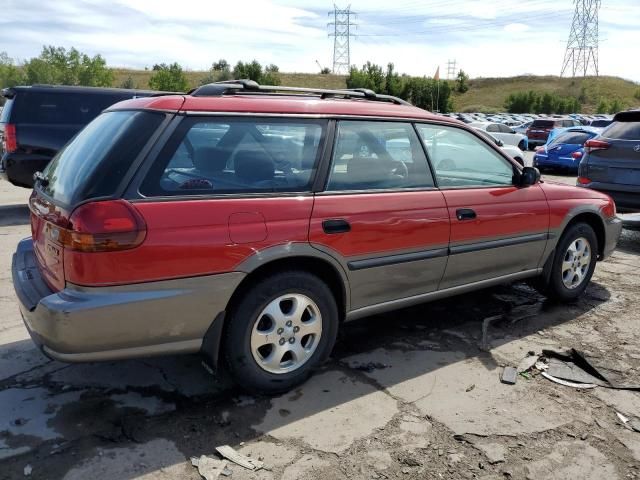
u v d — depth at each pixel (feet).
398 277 12.00
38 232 10.43
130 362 12.01
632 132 23.36
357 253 11.16
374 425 9.88
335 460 8.87
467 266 13.28
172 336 9.43
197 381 11.27
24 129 28.66
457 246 12.89
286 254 10.14
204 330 9.68
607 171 23.73
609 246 17.07
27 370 11.58
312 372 11.71
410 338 13.66
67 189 9.53
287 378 10.78
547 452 9.23
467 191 13.12
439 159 12.93
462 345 13.32
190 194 9.45
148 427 9.64
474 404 10.67
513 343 13.48
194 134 9.72
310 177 10.79
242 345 10.12
